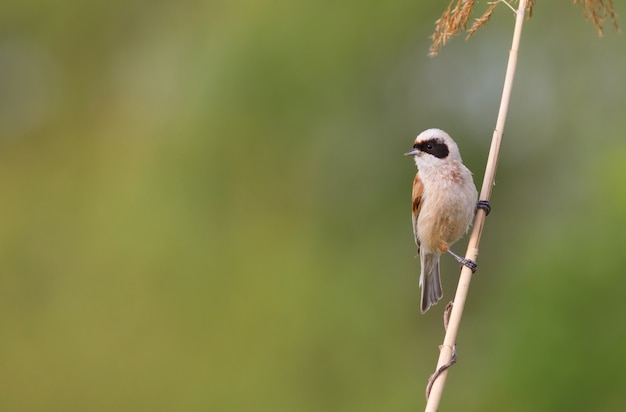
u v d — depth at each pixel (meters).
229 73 15.47
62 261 17.38
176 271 15.91
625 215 11.62
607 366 11.10
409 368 15.55
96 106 19.58
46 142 19.88
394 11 15.48
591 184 12.74
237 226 15.88
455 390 14.73
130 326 15.95
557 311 11.55
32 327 16.98
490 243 16.28
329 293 15.71
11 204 18.83
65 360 16.20
